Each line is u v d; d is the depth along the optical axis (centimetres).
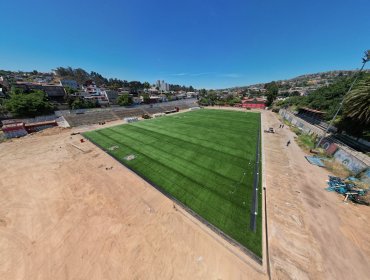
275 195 1561
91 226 1234
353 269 934
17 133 3522
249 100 8969
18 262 992
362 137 2542
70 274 927
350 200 1475
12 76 11669
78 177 1905
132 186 1725
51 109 4866
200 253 1031
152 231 1185
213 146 2800
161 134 3506
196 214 1346
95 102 6341
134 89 13025
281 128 4197
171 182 1784
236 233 1168
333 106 3900
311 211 1355
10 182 1833
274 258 988
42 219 1310
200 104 9781
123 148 2756
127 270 939
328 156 2431
